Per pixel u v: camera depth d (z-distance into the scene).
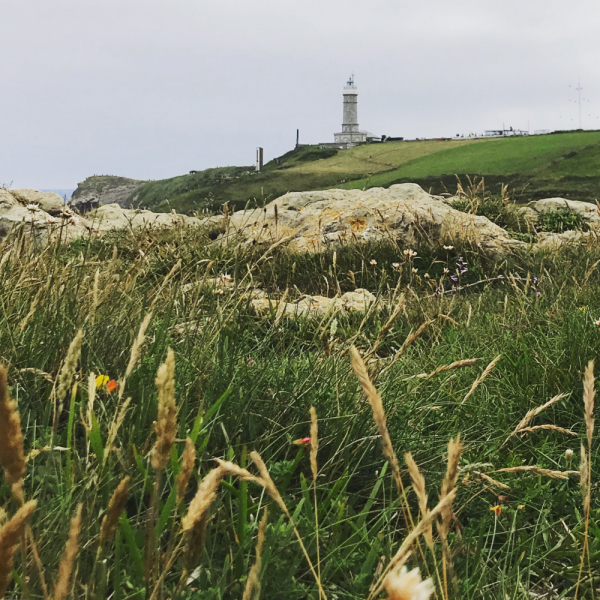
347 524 2.05
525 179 53.88
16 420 0.76
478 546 1.98
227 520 1.85
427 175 60.34
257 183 68.50
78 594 1.35
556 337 4.07
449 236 9.79
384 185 57.50
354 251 9.18
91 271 3.68
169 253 7.24
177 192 86.69
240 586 1.62
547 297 5.55
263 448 2.40
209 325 3.15
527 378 3.68
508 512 2.51
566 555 2.33
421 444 2.78
